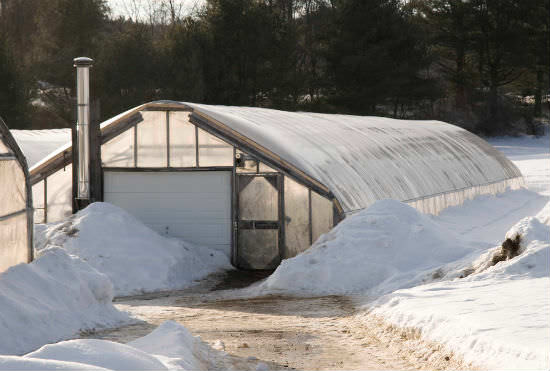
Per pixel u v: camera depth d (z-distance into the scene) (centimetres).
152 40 6069
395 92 6481
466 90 7688
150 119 2125
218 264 2045
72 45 6022
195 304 1498
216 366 827
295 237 2033
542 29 7425
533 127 7550
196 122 2095
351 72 6309
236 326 1170
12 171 1274
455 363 779
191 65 5444
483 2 7288
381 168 2469
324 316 1243
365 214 1714
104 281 1253
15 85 5344
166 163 2125
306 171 2016
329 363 875
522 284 1096
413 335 943
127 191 2147
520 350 701
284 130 2339
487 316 870
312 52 6844
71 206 2188
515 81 7956
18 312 991
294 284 1588
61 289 1140
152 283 1795
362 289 1512
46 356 613
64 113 5725
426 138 3222
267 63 5984
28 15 7562
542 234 1277
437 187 2744
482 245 1627
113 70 5397
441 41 7581
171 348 804
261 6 6050
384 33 6450
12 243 1265
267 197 2056
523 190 3631
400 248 1598
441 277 1373
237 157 2077
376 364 857
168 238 2055
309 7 7425
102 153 2148
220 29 5781
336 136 2538
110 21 7269
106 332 1100
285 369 848
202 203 2111
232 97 5750
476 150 3525
